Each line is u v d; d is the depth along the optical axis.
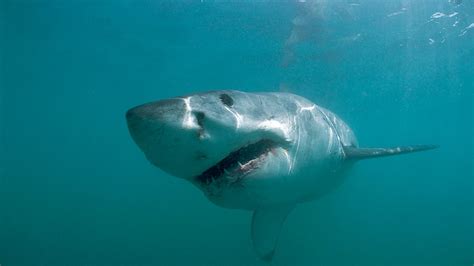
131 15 14.52
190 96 3.08
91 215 20.39
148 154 2.95
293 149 3.99
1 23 15.85
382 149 5.68
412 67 17.80
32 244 15.38
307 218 11.62
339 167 5.61
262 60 17.44
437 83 21.61
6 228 20.53
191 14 13.95
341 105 26.77
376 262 9.97
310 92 20.59
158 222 15.29
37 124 42.75
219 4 12.90
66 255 13.18
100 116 37.09
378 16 12.58
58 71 21.69
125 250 12.54
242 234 11.88
